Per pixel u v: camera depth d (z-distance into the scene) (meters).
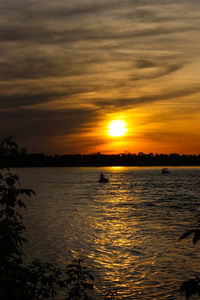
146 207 60.09
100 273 21.88
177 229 37.78
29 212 52.34
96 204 64.62
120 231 36.62
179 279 20.83
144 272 22.22
